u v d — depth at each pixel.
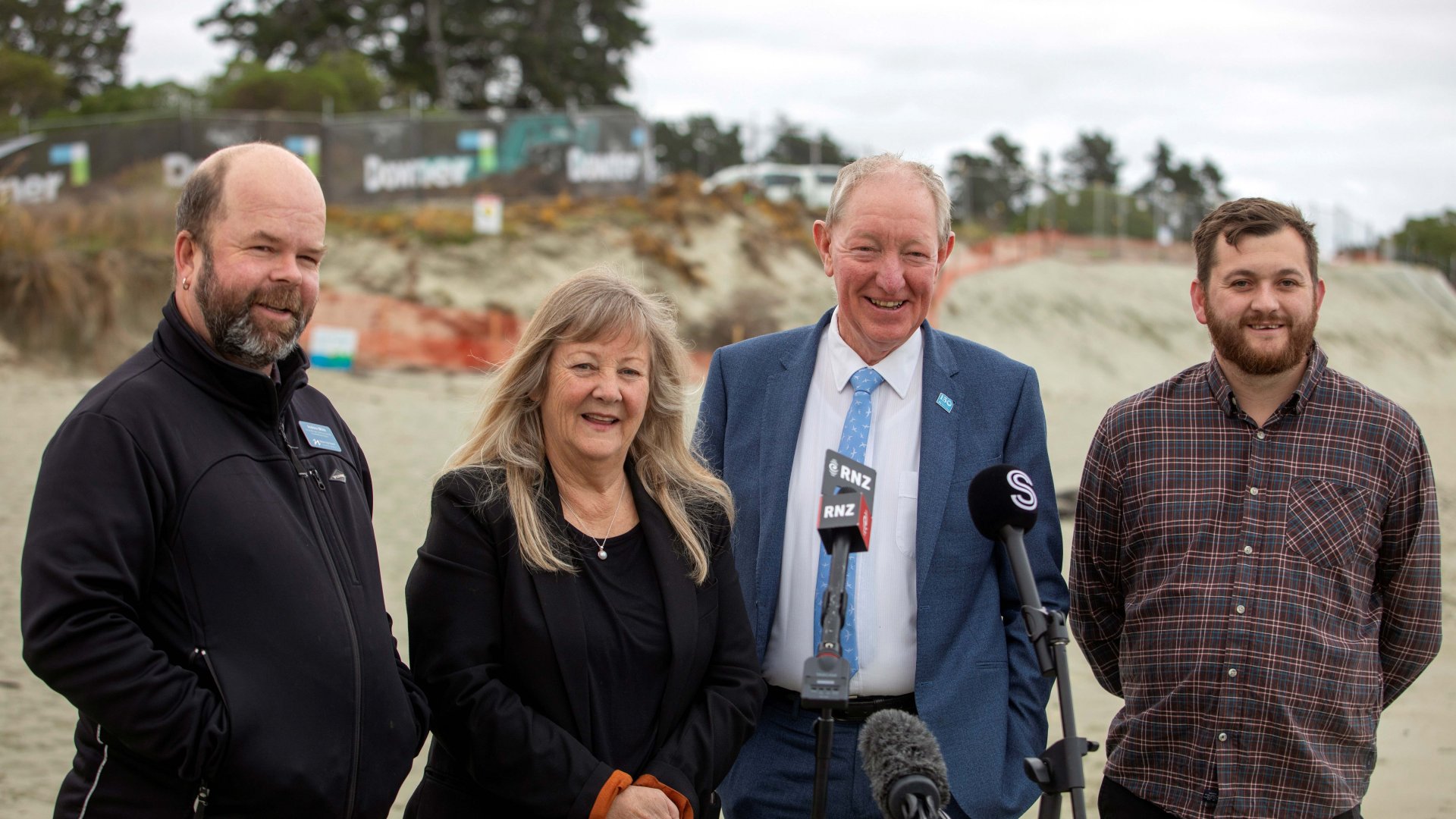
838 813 2.99
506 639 2.61
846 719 3.01
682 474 2.88
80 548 2.18
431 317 19.23
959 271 31.83
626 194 25.19
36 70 32.69
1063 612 3.06
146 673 2.16
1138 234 40.38
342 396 15.21
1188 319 34.62
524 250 21.69
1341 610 2.78
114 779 2.29
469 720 2.50
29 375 14.95
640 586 2.71
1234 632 2.79
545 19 43.00
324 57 35.50
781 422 3.19
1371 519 2.79
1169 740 2.86
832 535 2.32
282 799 2.26
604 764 2.50
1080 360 29.61
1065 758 2.17
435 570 2.62
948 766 2.88
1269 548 2.80
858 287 2.99
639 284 2.89
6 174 19.44
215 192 2.42
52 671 2.14
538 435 2.76
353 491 2.65
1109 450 3.04
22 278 15.77
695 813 2.59
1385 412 2.82
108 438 2.25
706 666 2.75
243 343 2.42
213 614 2.28
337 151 22.22
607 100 43.91
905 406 3.15
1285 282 2.75
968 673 2.96
